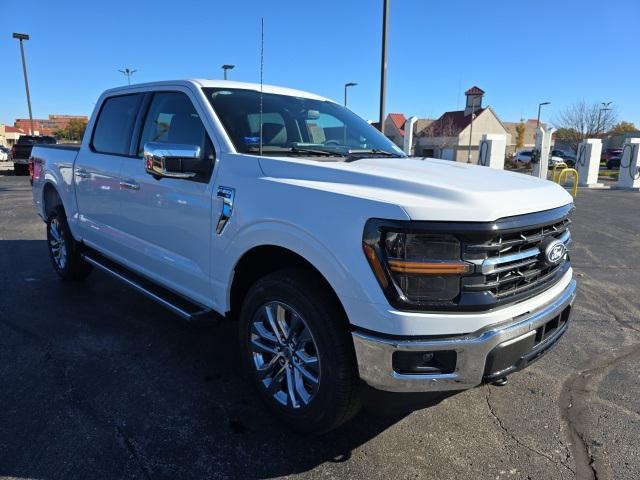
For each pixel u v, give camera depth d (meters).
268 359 2.96
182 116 3.56
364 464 2.62
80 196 4.75
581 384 3.53
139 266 3.97
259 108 3.53
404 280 2.23
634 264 7.02
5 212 10.59
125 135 4.18
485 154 20.77
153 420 2.93
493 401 3.28
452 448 2.77
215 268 3.12
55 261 5.56
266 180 2.79
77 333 4.12
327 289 2.56
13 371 3.46
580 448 2.80
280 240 2.63
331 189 2.50
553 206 2.63
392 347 2.24
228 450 2.69
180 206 3.37
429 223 2.21
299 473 2.54
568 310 2.87
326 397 2.53
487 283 2.31
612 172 35.97
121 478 2.45
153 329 4.23
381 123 11.99
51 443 2.69
